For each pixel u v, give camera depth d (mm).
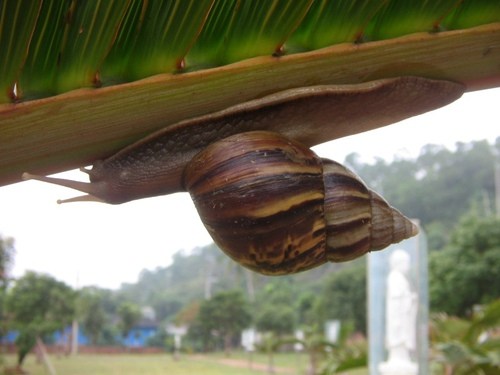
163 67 178
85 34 170
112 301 11766
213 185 205
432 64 195
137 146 197
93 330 8844
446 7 185
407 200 12344
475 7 190
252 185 203
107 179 209
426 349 1454
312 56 186
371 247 242
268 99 194
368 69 193
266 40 182
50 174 191
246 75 186
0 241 4355
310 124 208
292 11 176
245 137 206
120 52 176
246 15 177
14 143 177
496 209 11492
